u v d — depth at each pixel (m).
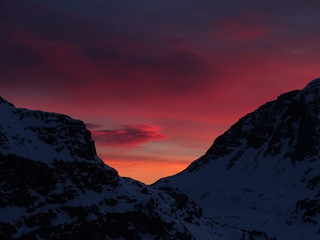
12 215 155.62
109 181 183.25
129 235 171.62
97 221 166.00
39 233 155.50
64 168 176.75
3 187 160.00
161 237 176.25
